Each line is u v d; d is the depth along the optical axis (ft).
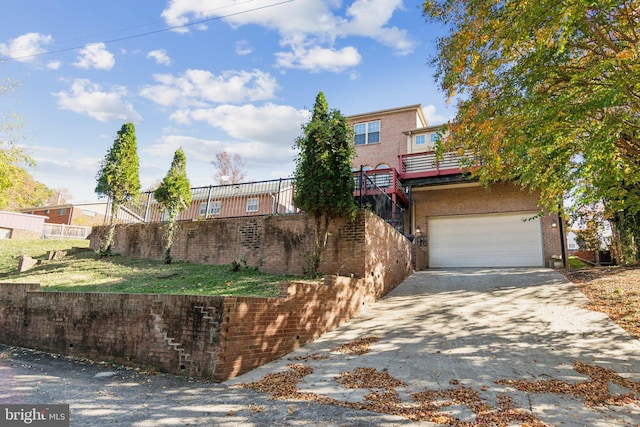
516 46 23.72
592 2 17.93
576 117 20.11
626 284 33.53
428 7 28.71
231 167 130.72
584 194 31.78
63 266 43.32
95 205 132.77
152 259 44.73
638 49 20.27
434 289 38.42
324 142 32.22
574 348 20.85
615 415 13.60
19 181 60.85
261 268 37.09
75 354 23.75
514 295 33.99
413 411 14.01
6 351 25.53
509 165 31.68
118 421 13.16
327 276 27.20
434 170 58.65
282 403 15.01
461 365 19.02
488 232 59.00
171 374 19.29
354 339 24.27
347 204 31.89
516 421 13.10
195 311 19.43
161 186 42.96
